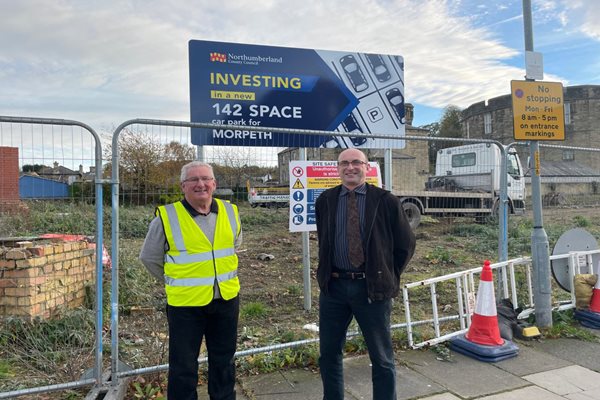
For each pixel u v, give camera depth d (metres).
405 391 3.64
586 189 10.68
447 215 14.22
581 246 5.81
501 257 5.45
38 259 4.75
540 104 5.15
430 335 4.83
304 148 5.80
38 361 3.93
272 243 11.59
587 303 5.39
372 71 6.10
